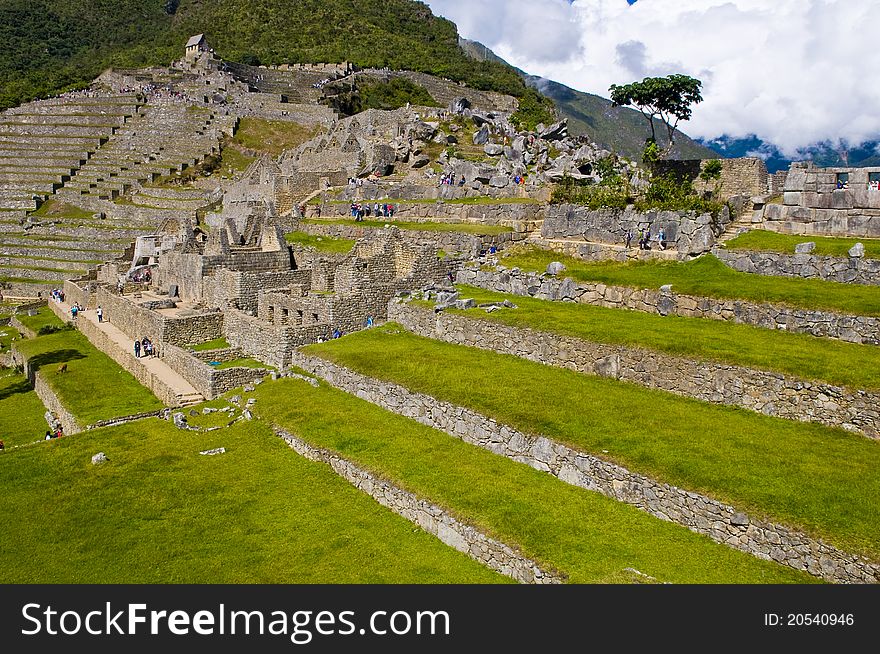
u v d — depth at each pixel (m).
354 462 25.56
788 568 17.78
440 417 27.59
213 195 84.62
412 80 131.25
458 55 166.62
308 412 30.56
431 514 21.97
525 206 49.38
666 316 33.38
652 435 23.06
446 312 35.97
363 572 20.30
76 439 31.12
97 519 24.22
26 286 71.50
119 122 112.12
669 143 58.44
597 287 36.34
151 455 29.03
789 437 22.61
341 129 86.75
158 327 42.03
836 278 32.62
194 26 186.62
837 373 23.72
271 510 24.25
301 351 35.91
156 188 89.81
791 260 33.97
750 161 46.47
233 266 47.16
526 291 38.97
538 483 22.78
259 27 177.50
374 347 34.78
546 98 131.75
